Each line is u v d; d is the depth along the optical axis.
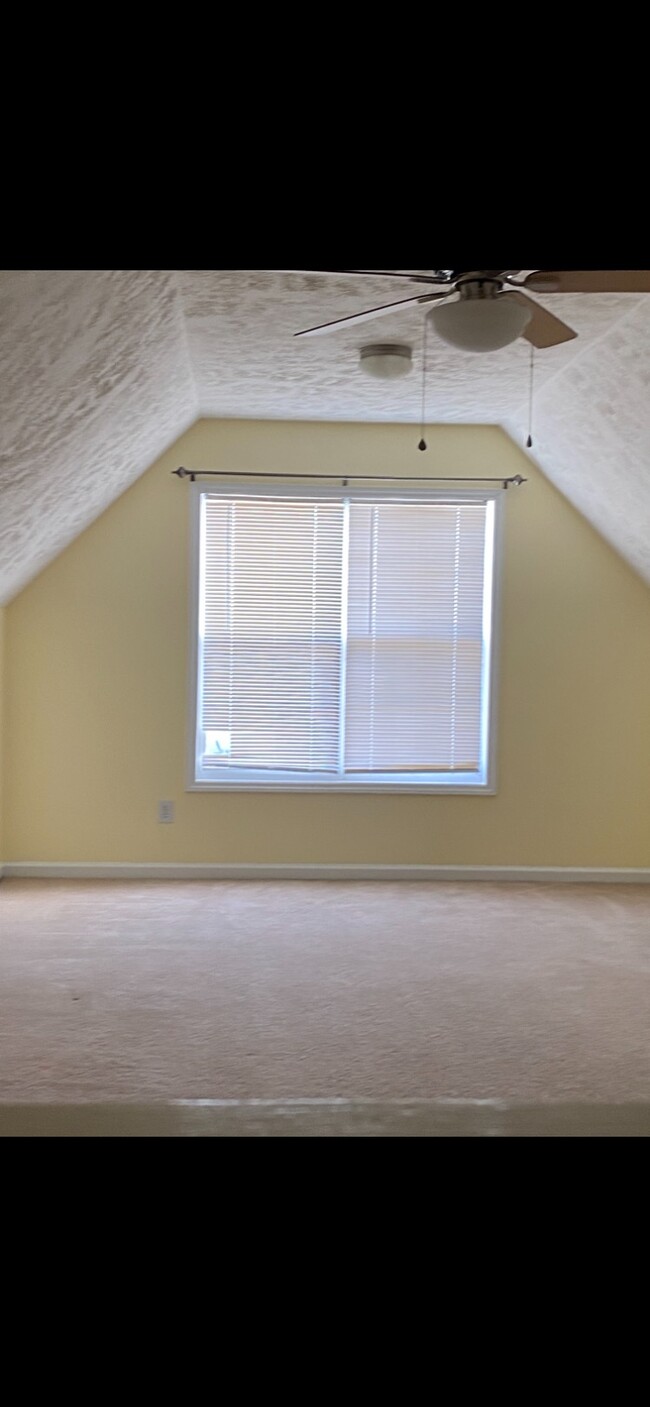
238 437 6.01
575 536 6.14
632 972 4.50
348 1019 3.86
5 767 6.00
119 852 6.07
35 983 4.21
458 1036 3.71
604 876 6.21
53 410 3.73
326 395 5.41
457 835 6.18
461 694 6.18
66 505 5.12
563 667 6.18
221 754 6.12
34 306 2.83
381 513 6.11
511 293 3.02
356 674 6.13
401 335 4.35
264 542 6.07
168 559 6.02
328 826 6.12
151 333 3.91
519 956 4.70
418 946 4.82
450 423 6.04
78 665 6.01
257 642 6.09
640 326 3.98
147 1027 3.73
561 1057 3.53
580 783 6.21
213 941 4.83
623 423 4.72
